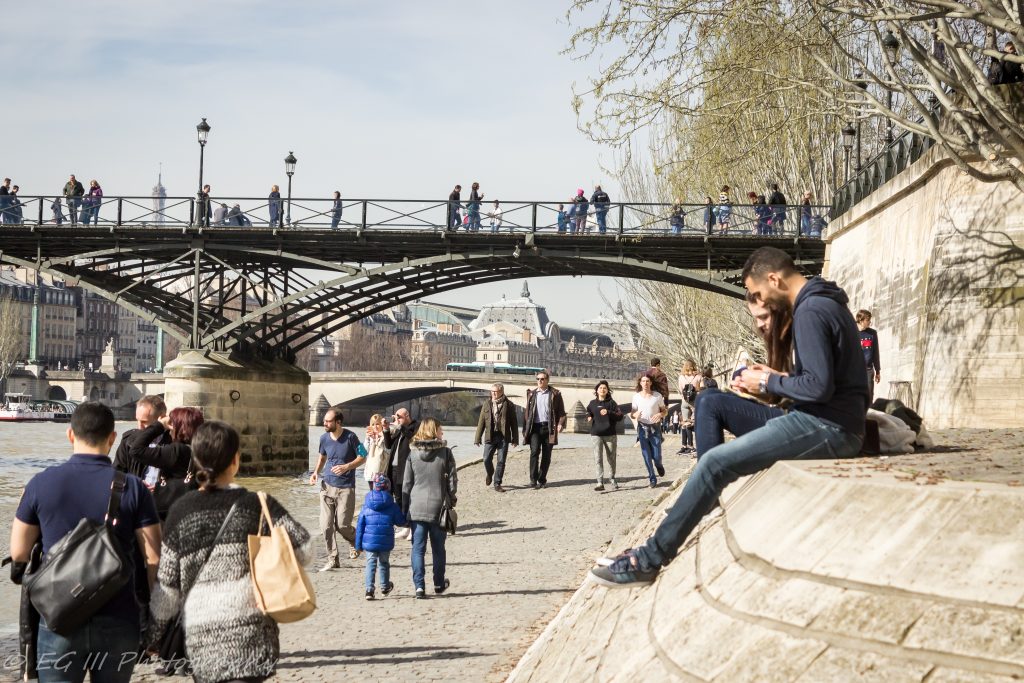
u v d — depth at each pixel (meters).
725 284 36.97
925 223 20.86
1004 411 17.66
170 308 47.06
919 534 3.58
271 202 41.75
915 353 20.20
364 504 12.38
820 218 35.66
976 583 3.33
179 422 8.63
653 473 21.52
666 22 18.19
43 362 175.38
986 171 18.58
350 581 13.72
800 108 22.06
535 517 18.75
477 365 107.06
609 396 21.42
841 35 19.05
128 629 5.47
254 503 5.01
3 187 43.47
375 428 16.77
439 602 12.12
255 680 4.85
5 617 12.60
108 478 5.62
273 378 46.59
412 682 8.49
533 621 10.95
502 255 39.41
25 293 181.12
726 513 4.82
